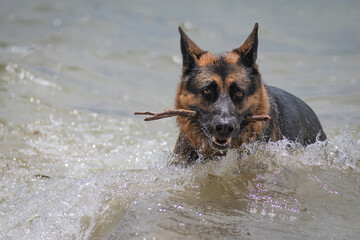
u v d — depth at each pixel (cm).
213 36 2602
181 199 867
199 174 984
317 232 752
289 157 1030
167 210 817
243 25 2858
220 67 970
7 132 1380
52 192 959
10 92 1703
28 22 2703
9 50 2158
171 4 3362
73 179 1020
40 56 2125
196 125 1004
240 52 1023
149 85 1984
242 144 1012
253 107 991
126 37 2564
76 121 1540
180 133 1066
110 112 1659
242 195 894
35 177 1073
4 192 997
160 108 1747
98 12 3031
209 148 1022
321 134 1270
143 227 759
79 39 2462
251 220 789
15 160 1187
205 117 958
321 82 2038
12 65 1955
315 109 1730
